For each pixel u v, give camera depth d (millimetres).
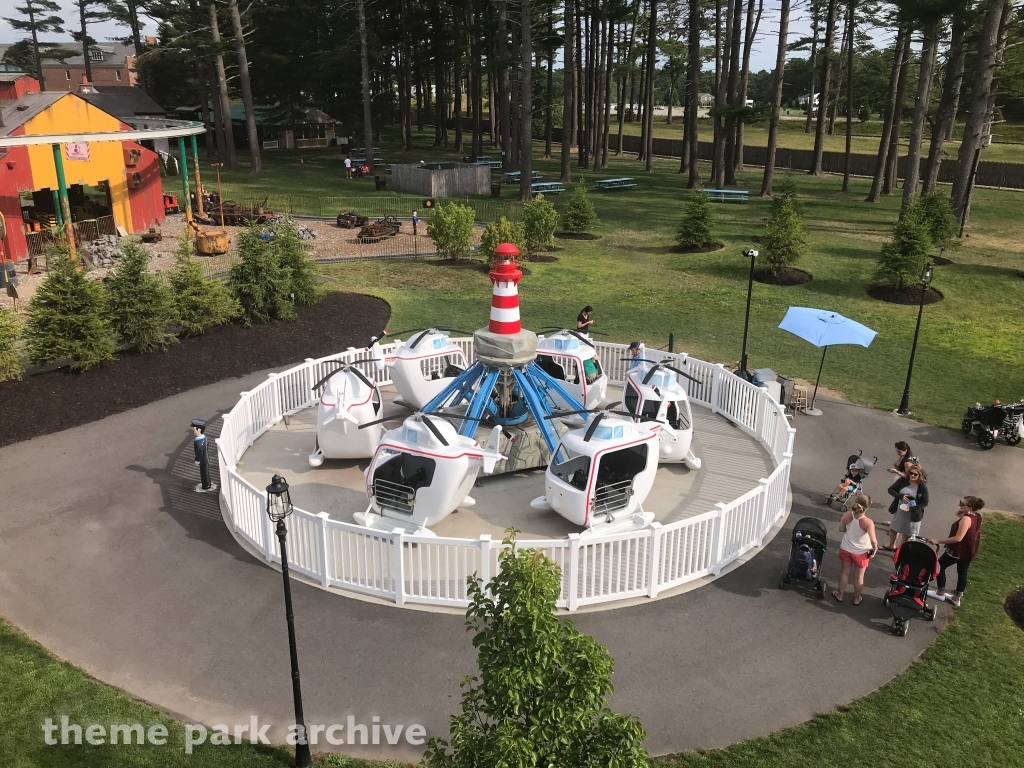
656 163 73312
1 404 17875
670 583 11875
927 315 28312
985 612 11469
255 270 23797
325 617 11047
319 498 14461
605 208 47906
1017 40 41719
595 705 5867
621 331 26016
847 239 39250
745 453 16938
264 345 22859
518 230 33500
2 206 29953
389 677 9820
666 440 15539
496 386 16094
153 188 38656
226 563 12406
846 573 11516
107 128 35125
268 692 9523
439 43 69625
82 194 39281
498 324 15320
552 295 30109
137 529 13430
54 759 8320
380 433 15906
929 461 17000
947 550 11656
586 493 12703
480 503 14438
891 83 51094
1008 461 17078
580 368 17297
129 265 21078
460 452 12648
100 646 10320
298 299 25844
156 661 10047
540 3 55219
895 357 24250
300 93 70188
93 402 18719
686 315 28125
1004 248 37688
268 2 65438
